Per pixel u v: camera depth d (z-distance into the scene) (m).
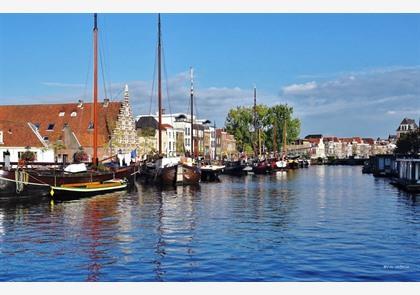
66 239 24.70
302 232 26.81
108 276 18.02
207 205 40.22
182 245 23.20
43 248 22.53
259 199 45.72
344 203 42.06
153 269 18.91
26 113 90.38
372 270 18.77
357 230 27.48
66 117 88.88
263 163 107.12
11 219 31.34
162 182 61.72
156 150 102.06
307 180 80.62
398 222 30.53
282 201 43.91
